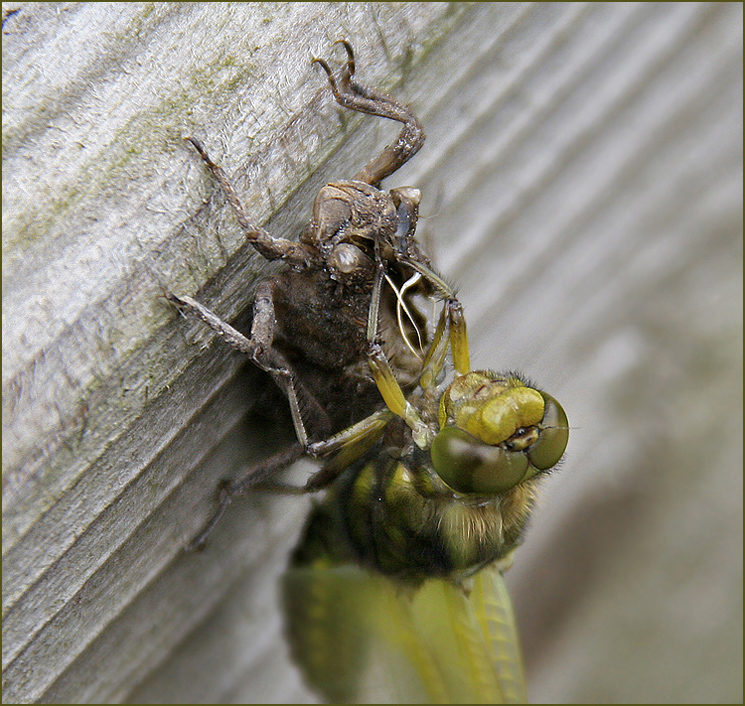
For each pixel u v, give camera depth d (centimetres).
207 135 15
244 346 15
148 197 15
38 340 15
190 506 15
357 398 16
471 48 16
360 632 16
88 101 15
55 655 15
